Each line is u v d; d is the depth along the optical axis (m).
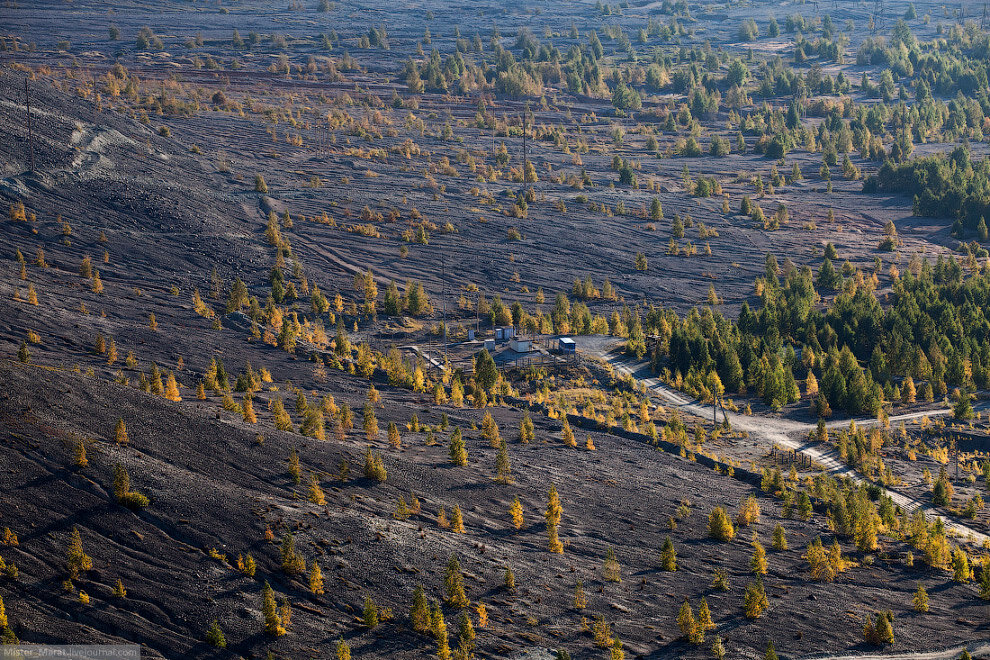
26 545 80.31
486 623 84.31
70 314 156.25
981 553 115.06
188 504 89.94
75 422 97.12
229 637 77.06
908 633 93.56
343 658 76.19
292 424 118.25
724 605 94.19
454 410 141.75
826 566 102.56
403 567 89.50
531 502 109.88
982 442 149.88
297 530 91.00
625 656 83.44
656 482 122.94
